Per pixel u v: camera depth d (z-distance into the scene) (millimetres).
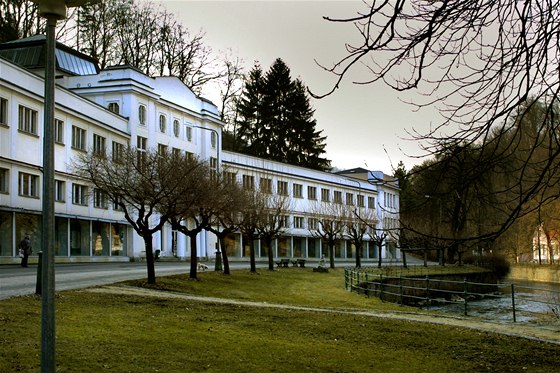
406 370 12289
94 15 66875
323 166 104125
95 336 13070
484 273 58500
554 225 39406
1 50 54656
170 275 32500
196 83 75938
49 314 6988
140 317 16234
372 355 13422
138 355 11750
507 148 8047
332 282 43375
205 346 13047
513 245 49531
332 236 64188
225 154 71875
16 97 41156
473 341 15312
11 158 40344
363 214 77188
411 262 91438
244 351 12875
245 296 28844
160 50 72875
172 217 29547
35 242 42562
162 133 62094
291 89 101750
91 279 27422
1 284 22906
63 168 46375
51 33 7105
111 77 57531
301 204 83688
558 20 7578
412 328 16891
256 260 74062
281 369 11648
